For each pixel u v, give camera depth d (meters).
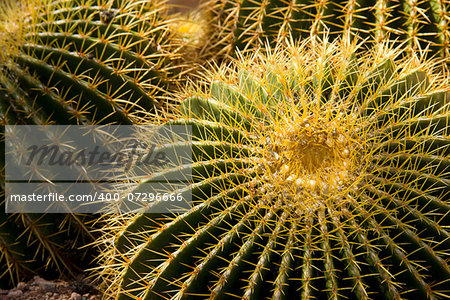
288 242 1.01
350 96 1.08
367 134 1.06
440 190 1.04
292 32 1.33
